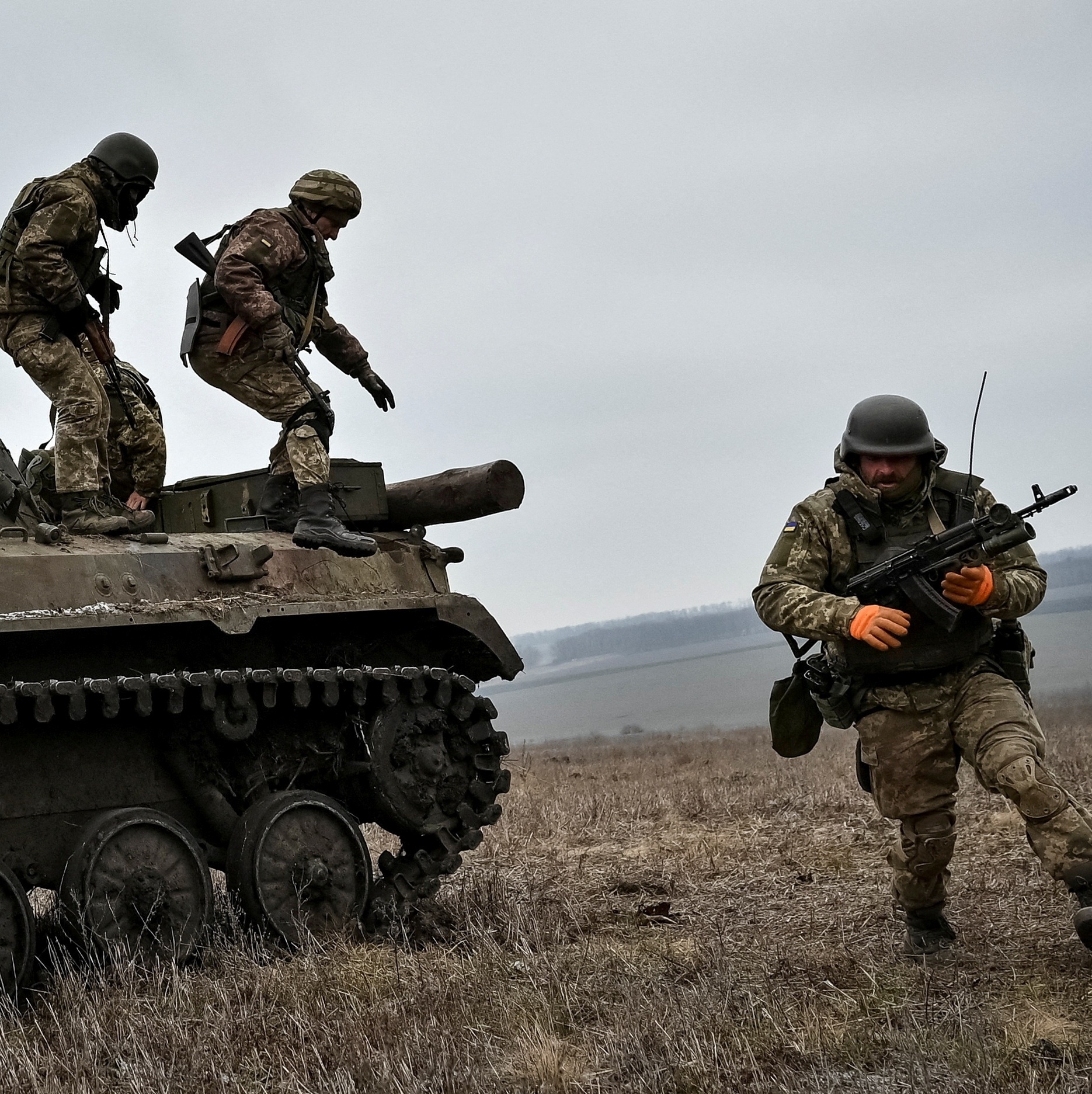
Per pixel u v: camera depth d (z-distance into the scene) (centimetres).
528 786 1500
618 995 575
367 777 805
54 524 759
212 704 715
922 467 607
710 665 10438
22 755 703
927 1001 553
